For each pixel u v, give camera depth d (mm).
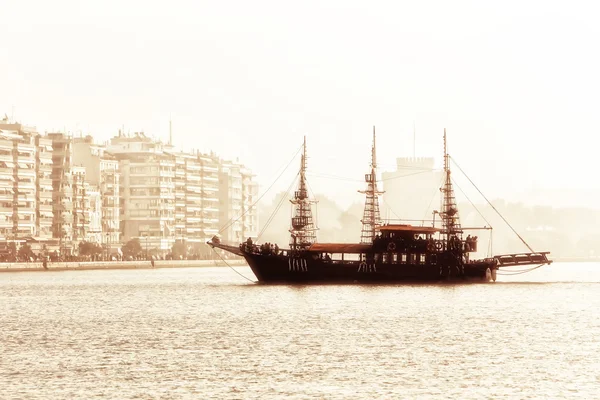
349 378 143375
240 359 159500
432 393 133750
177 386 138500
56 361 159125
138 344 177625
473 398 131000
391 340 180000
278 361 157500
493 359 158500
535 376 144250
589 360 157250
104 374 147375
